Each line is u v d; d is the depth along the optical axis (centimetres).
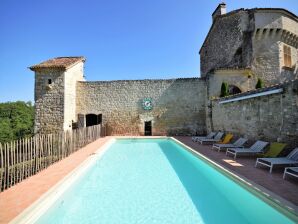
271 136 971
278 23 1844
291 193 519
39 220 461
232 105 1366
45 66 1958
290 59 1959
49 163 877
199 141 1498
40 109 1986
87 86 2209
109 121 2194
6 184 645
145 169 923
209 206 559
